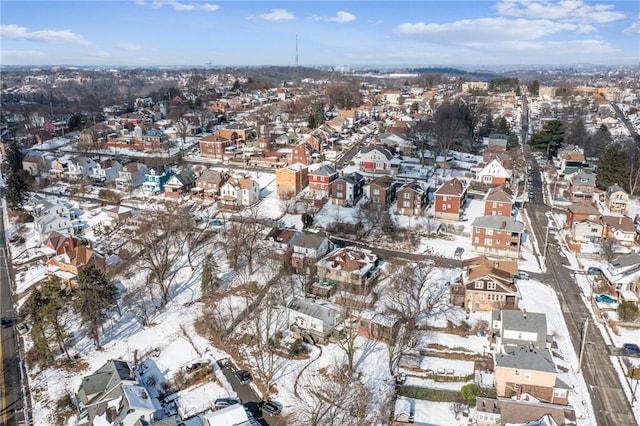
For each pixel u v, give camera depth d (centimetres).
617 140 16075
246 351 6406
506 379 5362
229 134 16500
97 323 6631
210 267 7700
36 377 6103
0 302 7825
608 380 5709
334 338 6562
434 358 6106
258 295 7569
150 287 7656
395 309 6900
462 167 14038
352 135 17962
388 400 5425
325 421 5159
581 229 9281
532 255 8819
